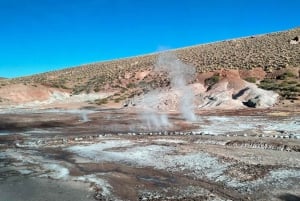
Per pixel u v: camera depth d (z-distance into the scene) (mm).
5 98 67500
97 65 108125
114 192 14867
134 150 21922
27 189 15469
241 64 74000
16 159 20859
